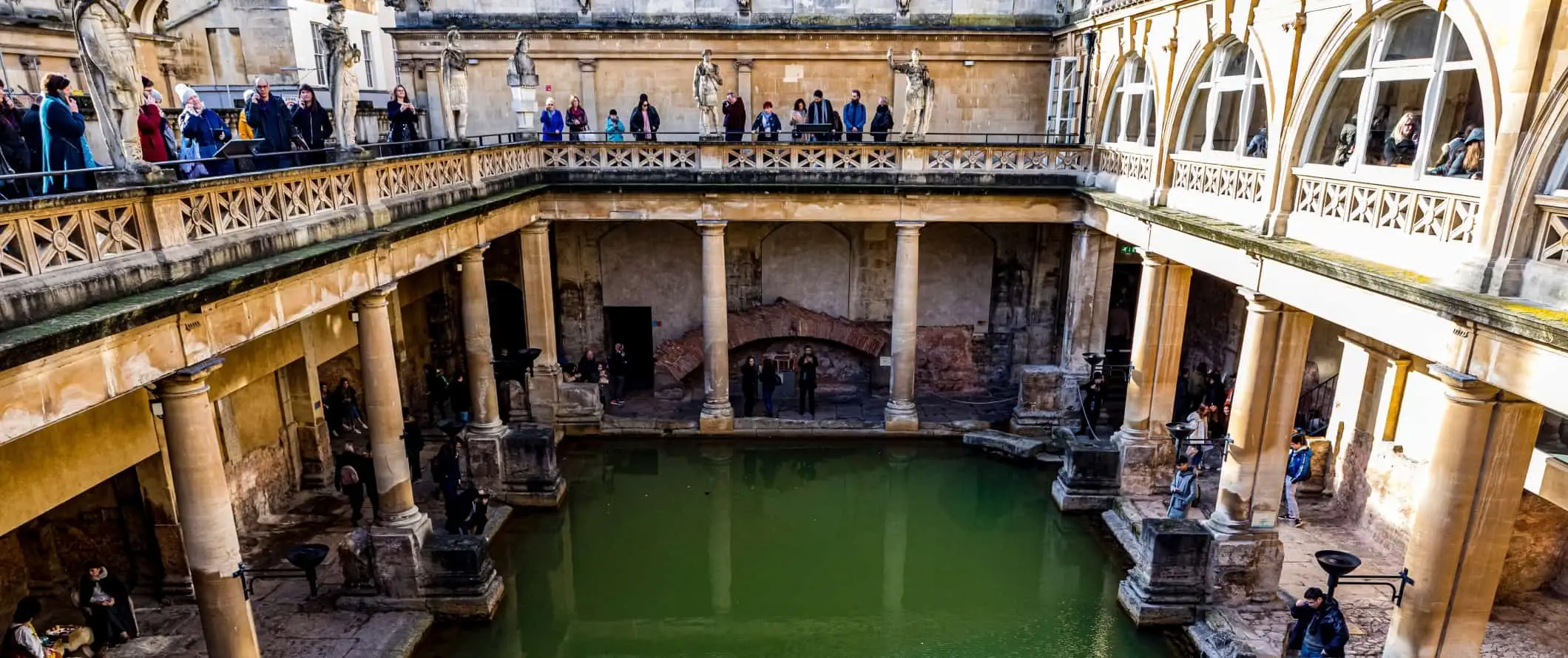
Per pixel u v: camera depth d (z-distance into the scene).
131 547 13.22
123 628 12.16
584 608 14.85
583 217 19.89
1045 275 23.38
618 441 20.88
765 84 22.39
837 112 21.98
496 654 13.19
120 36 7.91
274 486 16.45
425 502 16.89
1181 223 13.56
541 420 20.92
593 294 24.09
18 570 12.80
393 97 14.98
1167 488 17.14
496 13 21.89
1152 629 13.40
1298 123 11.14
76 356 7.25
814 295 24.09
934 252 23.56
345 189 11.80
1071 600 14.64
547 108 19.81
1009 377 24.42
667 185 19.30
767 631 14.08
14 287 6.86
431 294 22.41
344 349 18.33
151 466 12.61
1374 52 9.88
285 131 11.95
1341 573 11.25
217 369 13.22
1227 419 19.17
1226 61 13.44
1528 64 7.57
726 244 23.55
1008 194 19.50
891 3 21.58
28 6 15.80
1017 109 22.44
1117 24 17.42
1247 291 12.23
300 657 12.15
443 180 14.86
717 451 20.45
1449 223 8.67
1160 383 16.67
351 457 15.60
